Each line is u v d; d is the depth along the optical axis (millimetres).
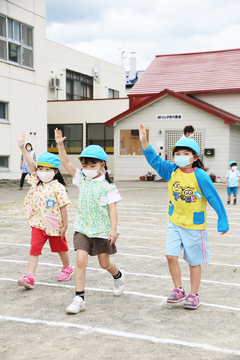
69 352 3047
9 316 3785
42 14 21094
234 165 12844
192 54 27578
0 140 18828
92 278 5027
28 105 20438
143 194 15273
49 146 27719
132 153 23312
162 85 24484
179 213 4094
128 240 7266
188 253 4043
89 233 4020
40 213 4688
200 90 22844
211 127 21406
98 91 33625
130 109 22766
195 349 3102
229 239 7500
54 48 28625
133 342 3217
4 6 18703
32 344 3191
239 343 3217
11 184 17797
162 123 22484
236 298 4316
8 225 8703
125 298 4305
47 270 5402
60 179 4820
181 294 4102
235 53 26016
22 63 20078
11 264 5676
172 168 4184
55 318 3734
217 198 3986
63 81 29625
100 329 3471
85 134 26750
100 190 4035
